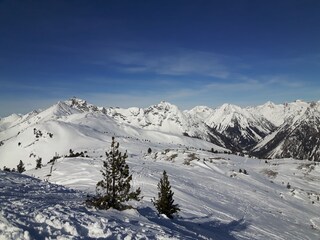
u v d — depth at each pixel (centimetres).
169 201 3944
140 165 14738
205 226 4962
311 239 7969
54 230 1616
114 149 2731
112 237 1734
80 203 2588
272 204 11881
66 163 13650
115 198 2698
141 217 2614
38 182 3647
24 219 1650
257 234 6481
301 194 15975
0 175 3631
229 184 13950
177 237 2130
